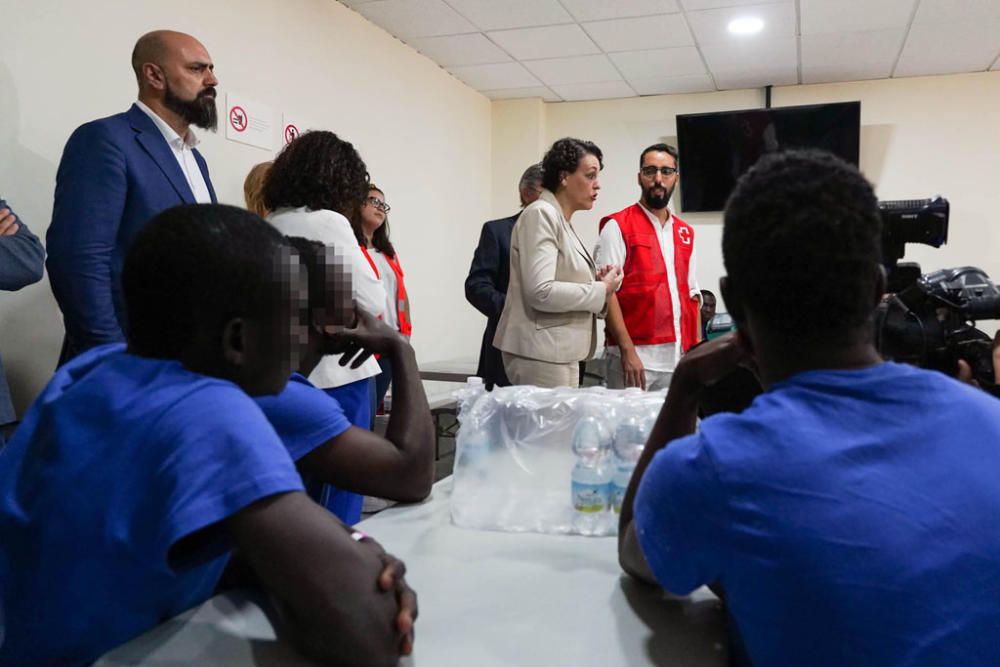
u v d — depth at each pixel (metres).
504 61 4.89
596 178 2.40
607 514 1.05
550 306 2.20
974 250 5.04
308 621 0.63
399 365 1.13
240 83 3.25
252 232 0.69
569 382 2.32
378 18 4.16
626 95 5.67
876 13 4.00
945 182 5.09
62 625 0.63
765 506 0.54
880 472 0.54
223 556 0.73
